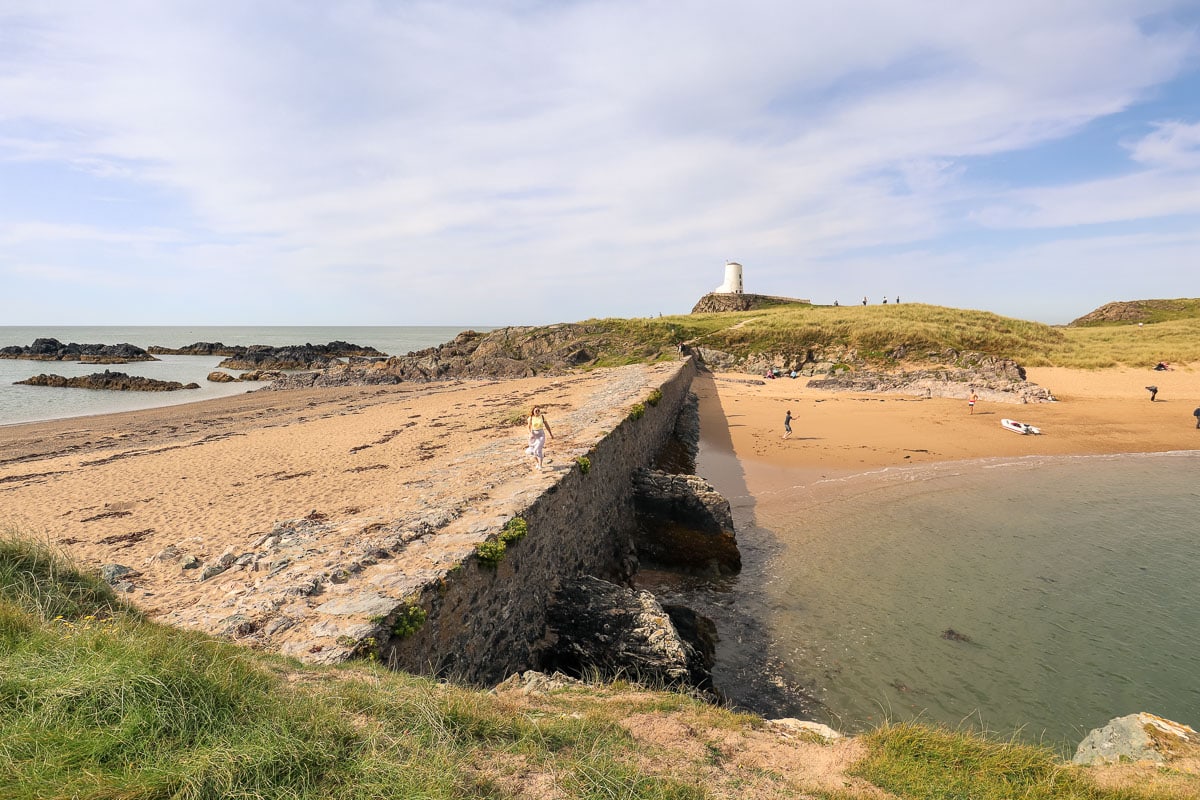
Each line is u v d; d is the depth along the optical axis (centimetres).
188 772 339
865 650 1134
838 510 1906
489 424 2531
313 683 531
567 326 6488
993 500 1991
